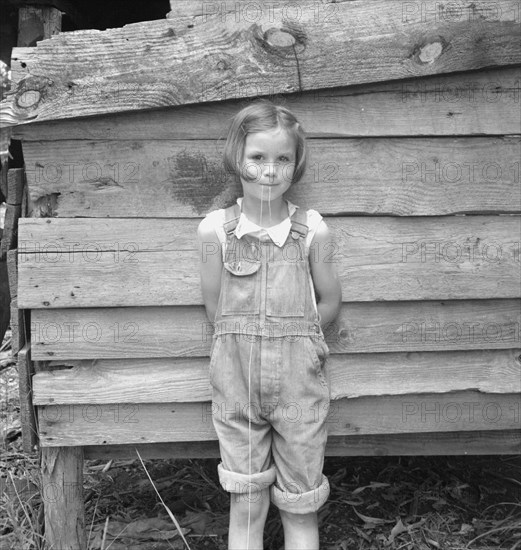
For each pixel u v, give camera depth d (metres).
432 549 2.20
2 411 3.37
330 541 2.25
